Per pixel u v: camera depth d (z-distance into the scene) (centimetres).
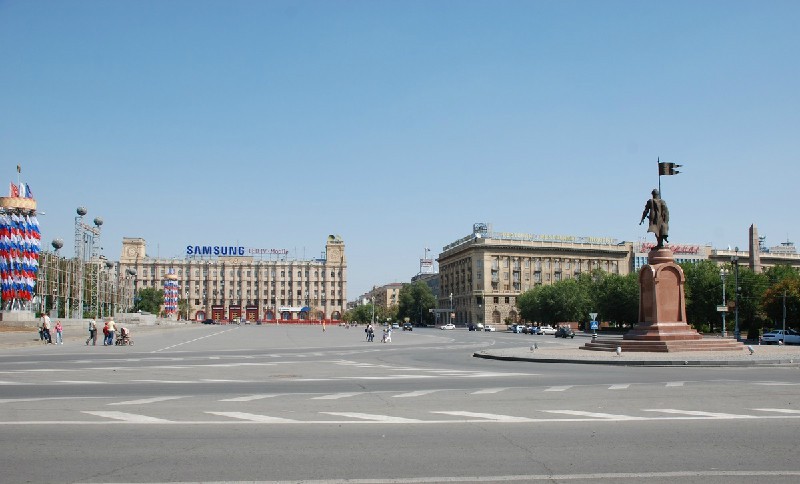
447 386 2056
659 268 3853
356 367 2934
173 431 1241
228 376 2438
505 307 16600
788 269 9688
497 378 2342
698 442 1134
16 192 6181
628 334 3978
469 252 17138
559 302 12606
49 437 1180
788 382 2145
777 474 914
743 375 2423
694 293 9450
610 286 11081
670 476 903
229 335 8275
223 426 1297
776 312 8212
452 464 976
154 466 962
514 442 1138
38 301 7625
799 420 1365
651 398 1727
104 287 9325
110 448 1087
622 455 1034
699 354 3419
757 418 1389
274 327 15175
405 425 1310
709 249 18512
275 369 2798
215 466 963
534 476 905
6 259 6116
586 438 1173
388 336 6412
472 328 13888
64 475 911
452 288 18675
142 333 8525
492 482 875
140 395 1811
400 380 2270
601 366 2959
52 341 5462
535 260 17000
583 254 17388
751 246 10938
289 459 1009
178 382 2194
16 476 905
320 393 1864
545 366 2983
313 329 13175
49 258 7150
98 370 2706
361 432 1234
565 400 1692
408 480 885
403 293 19938
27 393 1856
